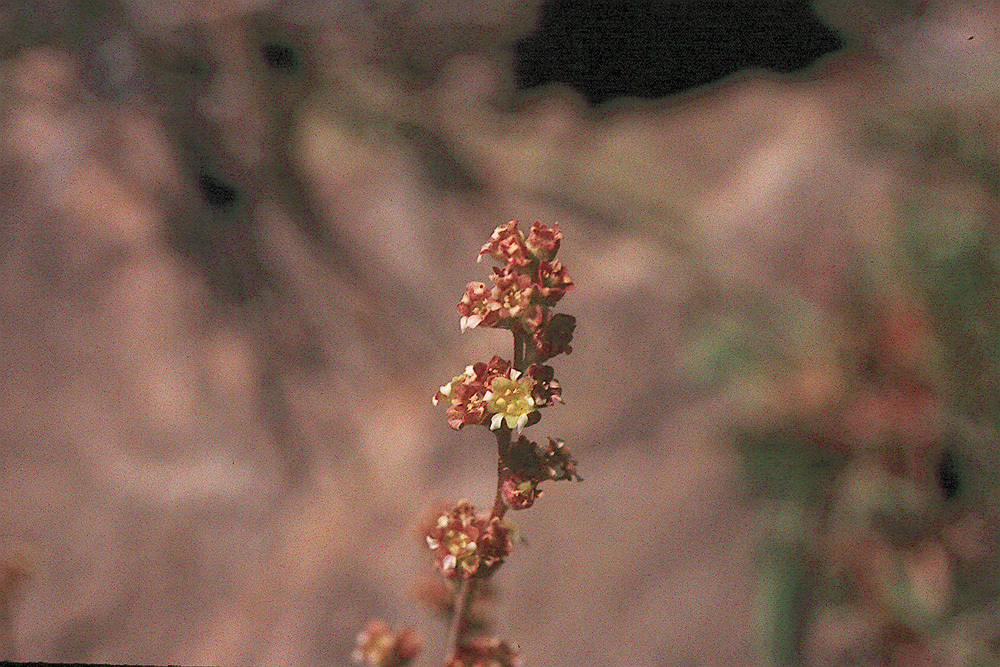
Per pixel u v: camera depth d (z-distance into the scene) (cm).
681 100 124
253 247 110
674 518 77
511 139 121
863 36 107
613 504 81
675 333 90
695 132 117
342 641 83
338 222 113
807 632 57
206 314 108
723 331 64
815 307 73
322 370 105
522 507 33
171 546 94
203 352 105
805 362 59
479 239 114
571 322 33
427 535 34
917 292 57
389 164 116
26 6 105
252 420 102
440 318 109
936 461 55
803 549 57
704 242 96
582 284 100
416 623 80
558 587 77
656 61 124
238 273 109
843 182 93
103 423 102
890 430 55
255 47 110
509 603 77
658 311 92
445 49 122
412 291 110
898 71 95
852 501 55
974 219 58
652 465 81
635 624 74
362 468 97
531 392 33
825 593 57
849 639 56
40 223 109
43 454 101
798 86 116
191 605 90
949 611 54
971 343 55
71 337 106
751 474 58
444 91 122
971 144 68
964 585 55
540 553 79
